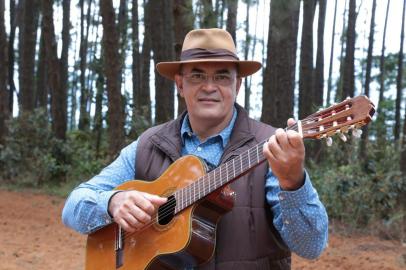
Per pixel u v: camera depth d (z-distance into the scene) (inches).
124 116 487.5
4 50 561.0
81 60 1124.5
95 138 673.6
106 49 436.8
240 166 83.0
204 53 93.0
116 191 97.7
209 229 88.2
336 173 337.7
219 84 93.7
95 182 104.6
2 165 504.4
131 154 104.0
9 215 350.0
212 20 289.6
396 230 308.2
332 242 291.6
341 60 1183.6
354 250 274.7
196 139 98.1
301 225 79.0
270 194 86.9
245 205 87.8
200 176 91.3
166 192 94.7
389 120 918.4
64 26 928.9
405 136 366.0
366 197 325.7
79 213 100.8
